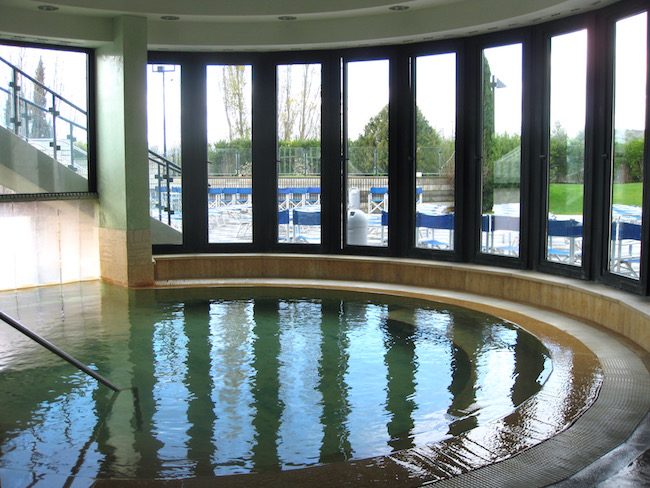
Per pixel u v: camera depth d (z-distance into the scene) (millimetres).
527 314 7254
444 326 6812
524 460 3508
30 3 8133
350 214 9812
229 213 10070
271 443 3990
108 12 8586
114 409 4574
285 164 10008
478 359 5660
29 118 9094
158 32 9242
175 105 9914
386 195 9594
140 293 8586
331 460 3748
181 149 9930
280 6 8555
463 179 8906
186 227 10000
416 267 9031
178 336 6488
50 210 9305
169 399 4770
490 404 4590
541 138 8086
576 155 7703
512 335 6426
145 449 3908
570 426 3986
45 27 8531
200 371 5406
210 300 8156
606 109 7176
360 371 5383
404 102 9336
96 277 9688
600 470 3377
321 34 9148
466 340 6266
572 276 7656
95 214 9625
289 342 6258
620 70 7023
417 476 3326
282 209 10070
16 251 9047
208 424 4297
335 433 4133
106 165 9320
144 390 4961
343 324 6938
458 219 8945
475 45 8703
